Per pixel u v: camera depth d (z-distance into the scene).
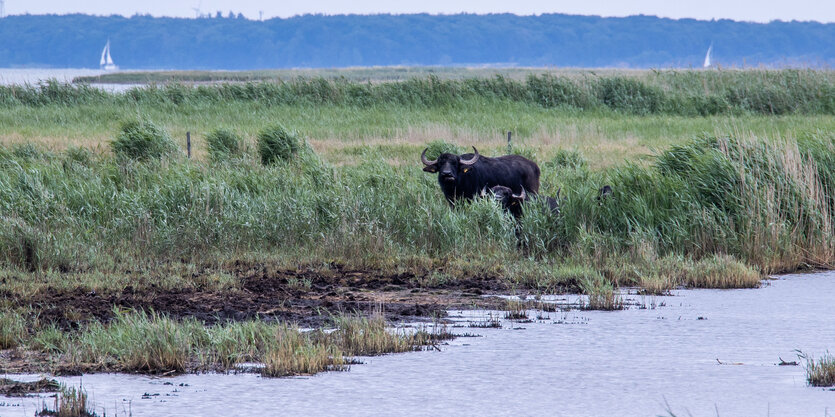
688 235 55.62
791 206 57.84
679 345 34.78
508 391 28.55
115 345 32.88
